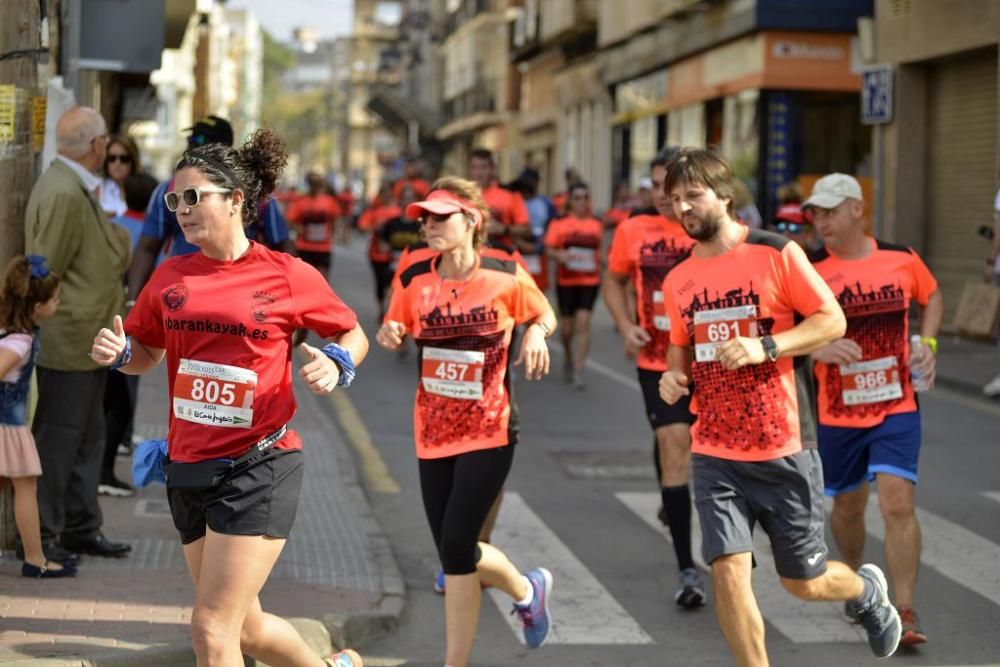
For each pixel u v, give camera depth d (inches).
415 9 5093.5
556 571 487.5
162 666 348.5
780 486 341.7
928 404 853.8
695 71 1798.7
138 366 309.1
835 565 352.8
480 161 835.4
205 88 2511.1
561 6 2479.1
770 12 1518.2
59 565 425.1
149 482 302.0
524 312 382.0
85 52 689.6
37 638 359.9
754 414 339.6
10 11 430.0
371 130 7711.6
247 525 290.0
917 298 424.5
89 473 448.5
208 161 289.0
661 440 454.0
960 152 1243.2
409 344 1106.1
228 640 288.8
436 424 376.2
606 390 916.6
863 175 1549.0
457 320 375.6
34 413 442.0
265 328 292.0
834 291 414.0
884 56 1315.2
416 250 391.9
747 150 1594.5
